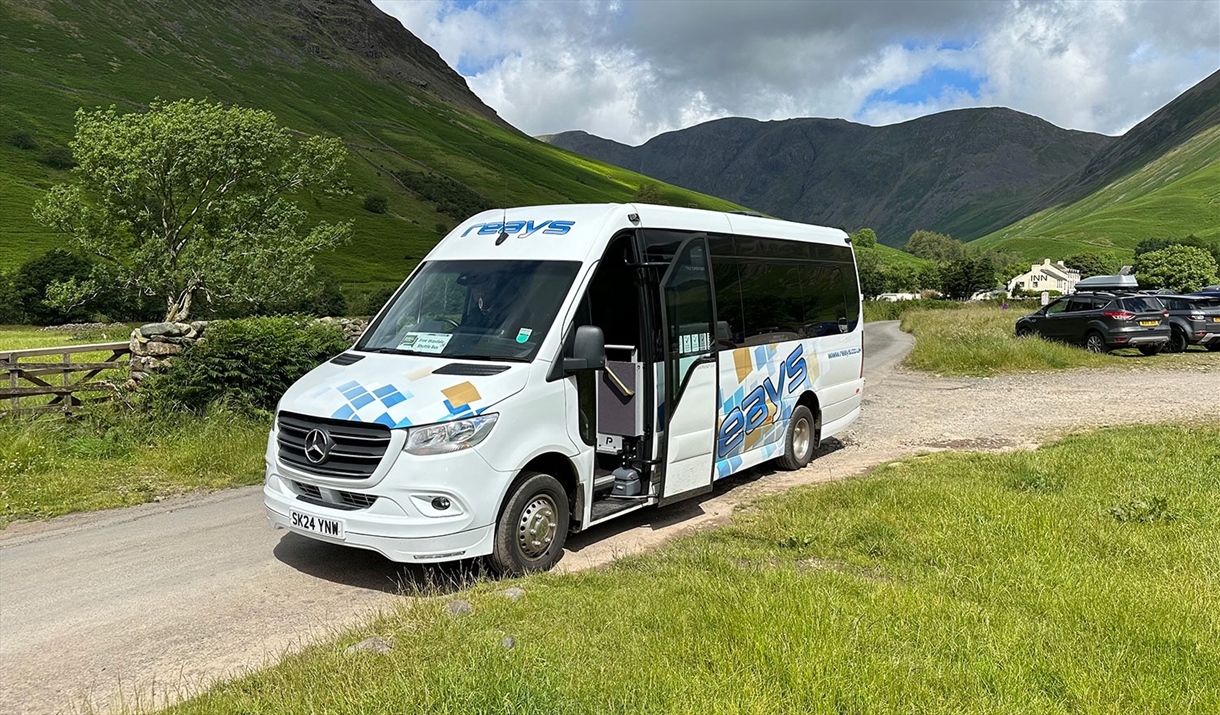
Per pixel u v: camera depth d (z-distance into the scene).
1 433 9.86
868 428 12.61
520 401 5.77
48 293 33.75
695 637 4.24
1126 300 22.64
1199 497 7.20
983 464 9.03
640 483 6.93
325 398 5.79
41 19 165.50
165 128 33.03
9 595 5.83
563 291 6.35
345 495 5.59
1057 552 5.80
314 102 195.75
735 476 9.36
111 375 11.66
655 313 6.95
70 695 4.29
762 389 8.61
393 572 6.19
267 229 35.44
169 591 5.85
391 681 3.69
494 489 5.55
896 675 3.81
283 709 3.56
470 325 6.41
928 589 5.11
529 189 180.25
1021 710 3.57
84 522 7.83
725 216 8.34
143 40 182.50
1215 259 163.25
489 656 3.91
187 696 4.16
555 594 5.07
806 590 4.85
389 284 96.12
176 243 34.50
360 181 143.50
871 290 152.25
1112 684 3.82
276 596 5.72
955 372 20.16
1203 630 4.44
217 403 11.28
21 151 109.62
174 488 9.12
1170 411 13.07
